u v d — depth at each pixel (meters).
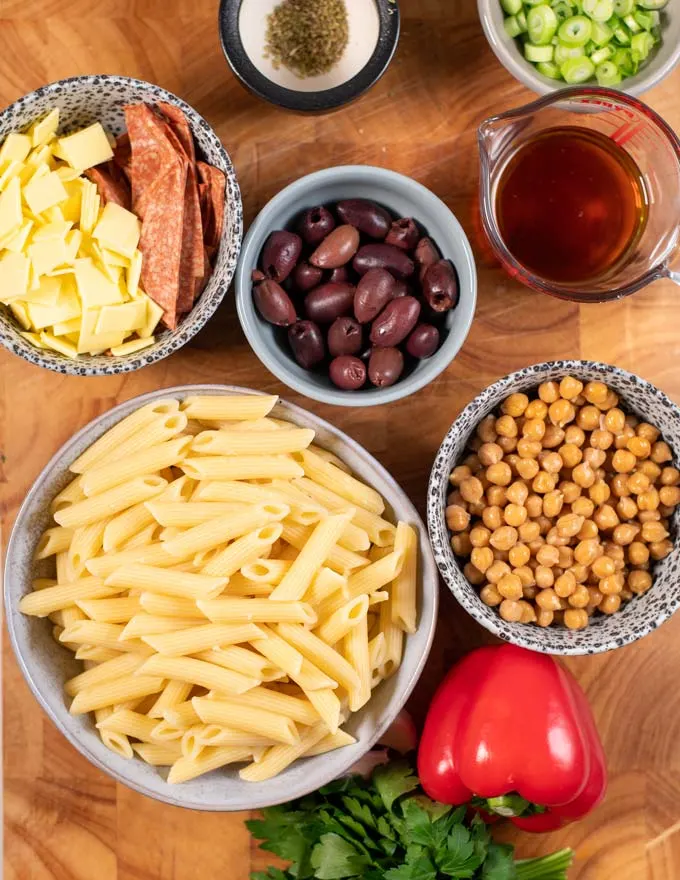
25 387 0.69
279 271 0.65
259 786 0.64
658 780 0.70
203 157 0.64
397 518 0.66
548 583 0.64
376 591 0.65
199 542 0.62
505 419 0.65
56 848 0.69
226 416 0.64
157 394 0.64
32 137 0.63
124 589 0.63
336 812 0.66
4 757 0.69
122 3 0.68
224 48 0.64
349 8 0.66
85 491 0.63
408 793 0.68
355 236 0.65
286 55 0.66
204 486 0.63
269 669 0.63
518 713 0.64
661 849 0.70
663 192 0.66
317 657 0.62
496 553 0.65
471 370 0.70
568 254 0.67
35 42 0.68
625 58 0.66
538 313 0.70
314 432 0.64
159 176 0.63
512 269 0.65
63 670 0.65
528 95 0.69
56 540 0.64
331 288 0.65
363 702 0.62
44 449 0.69
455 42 0.69
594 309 0.70
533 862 0.68
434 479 0.63
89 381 0.69
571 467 0.65
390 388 0.64
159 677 0.63
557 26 0.65
